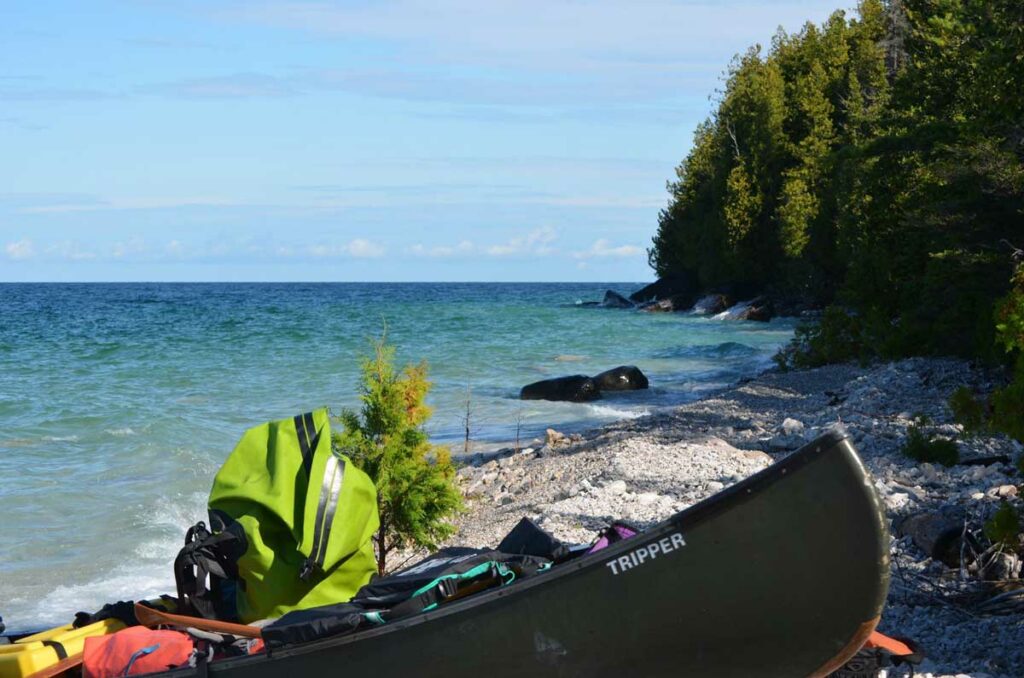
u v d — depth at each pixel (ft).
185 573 20.36
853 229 115.03
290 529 19.89
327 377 107.76
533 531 19.70
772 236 221.66
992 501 35.50
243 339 163.32
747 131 227.40
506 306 311.88
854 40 220.84
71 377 108.47
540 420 79.30
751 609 16.47
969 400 29.99
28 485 52.80
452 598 17.92
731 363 124.26
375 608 18.28
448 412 83.35
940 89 86.07
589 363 126.41
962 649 24.09
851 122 184.75
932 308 81.46
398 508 33.78
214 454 62.18
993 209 70.49
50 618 33.47
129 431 68.33
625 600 16.69
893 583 28.58
